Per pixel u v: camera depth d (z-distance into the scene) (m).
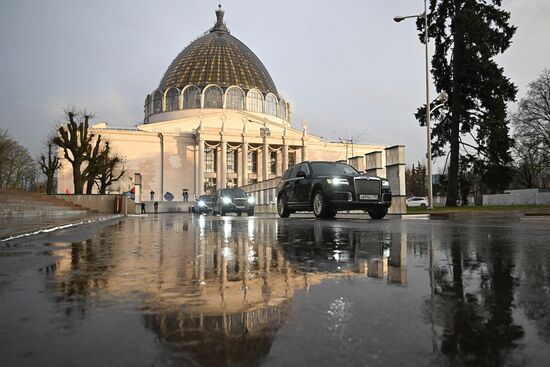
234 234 8.35
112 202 34.00
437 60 32.00
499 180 30.36
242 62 98.94
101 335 1.86
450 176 30.58
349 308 2.36
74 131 36.97
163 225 12.96
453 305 2.43
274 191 35.62
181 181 82.94
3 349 1.68
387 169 22.75
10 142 60.28
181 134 83.12
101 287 3.03
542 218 13.04
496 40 29.56
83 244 6.55
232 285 3.08
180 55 103.19
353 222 12.38
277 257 4.71
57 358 1.59
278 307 2.38
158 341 1.78
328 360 1.56
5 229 9.27
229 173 87.38
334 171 15.91
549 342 1.79
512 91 30.03
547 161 47.19
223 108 91.81
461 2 30.34
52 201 25.42
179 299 2.61
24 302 2.54
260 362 1.53
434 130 31.70
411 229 8.95
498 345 1.75
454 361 1.56
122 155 79.75
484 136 29.89
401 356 1.61
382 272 3.63
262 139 84.56
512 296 2.68
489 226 9.95
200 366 1.50
